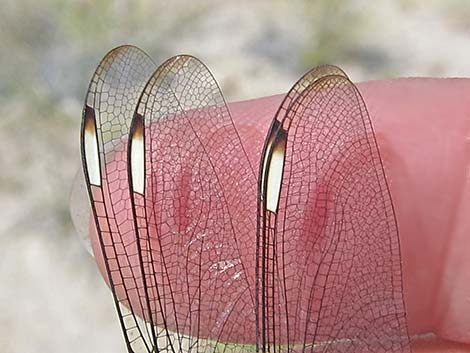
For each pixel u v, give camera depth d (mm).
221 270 68
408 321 80
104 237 68
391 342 64
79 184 80
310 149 62
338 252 64
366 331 64
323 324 64
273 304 64
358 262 64
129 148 66
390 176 77
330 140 62
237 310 68
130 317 68
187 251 68
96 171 64
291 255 63
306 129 62
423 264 78
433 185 77
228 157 68
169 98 66
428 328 81
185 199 68
